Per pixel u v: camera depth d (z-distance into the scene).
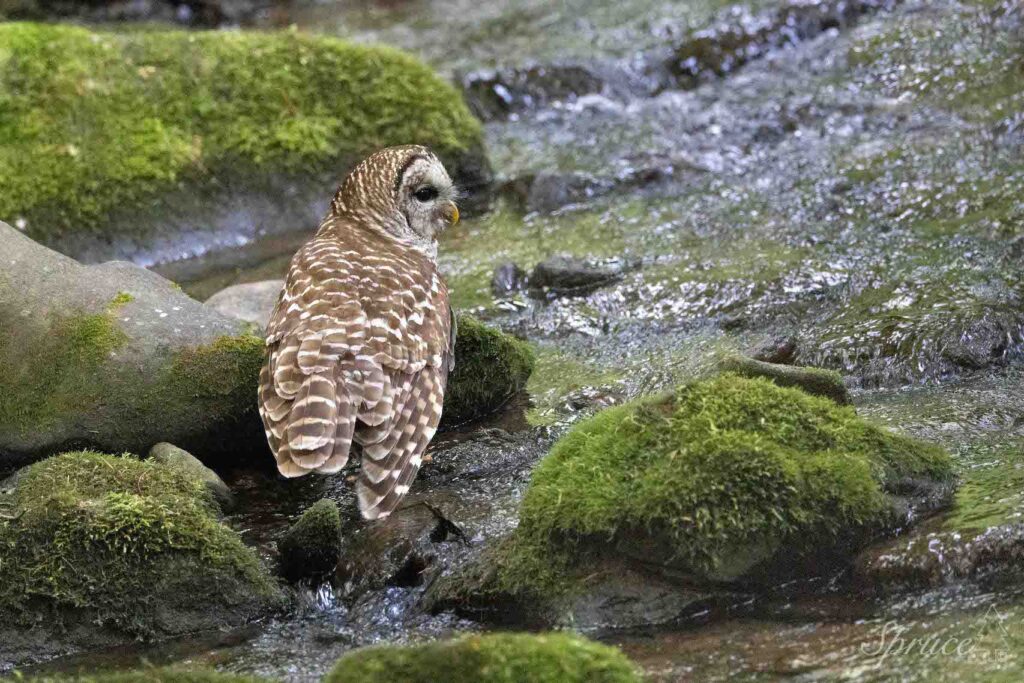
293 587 8.88
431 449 10.55
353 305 9.37
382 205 11.01
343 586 8.80
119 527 8.47
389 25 23.09
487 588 8.31
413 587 8.75
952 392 10.73
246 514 9.90
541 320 12.99
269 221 16.19
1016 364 11.12
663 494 8.11
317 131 16.45
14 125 15.53
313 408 8.70
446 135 16.62
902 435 9.04
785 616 7.88
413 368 9.39
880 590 7.97
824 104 18.11
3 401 10.34
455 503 9.53
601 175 16.64
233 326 10.81
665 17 21.56
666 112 18.84
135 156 15.70
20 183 15.17
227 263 15.45
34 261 10.87
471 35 22.09
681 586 8.07
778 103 18.36
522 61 20.17
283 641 8.34
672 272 13.65
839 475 8.23
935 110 17.39
